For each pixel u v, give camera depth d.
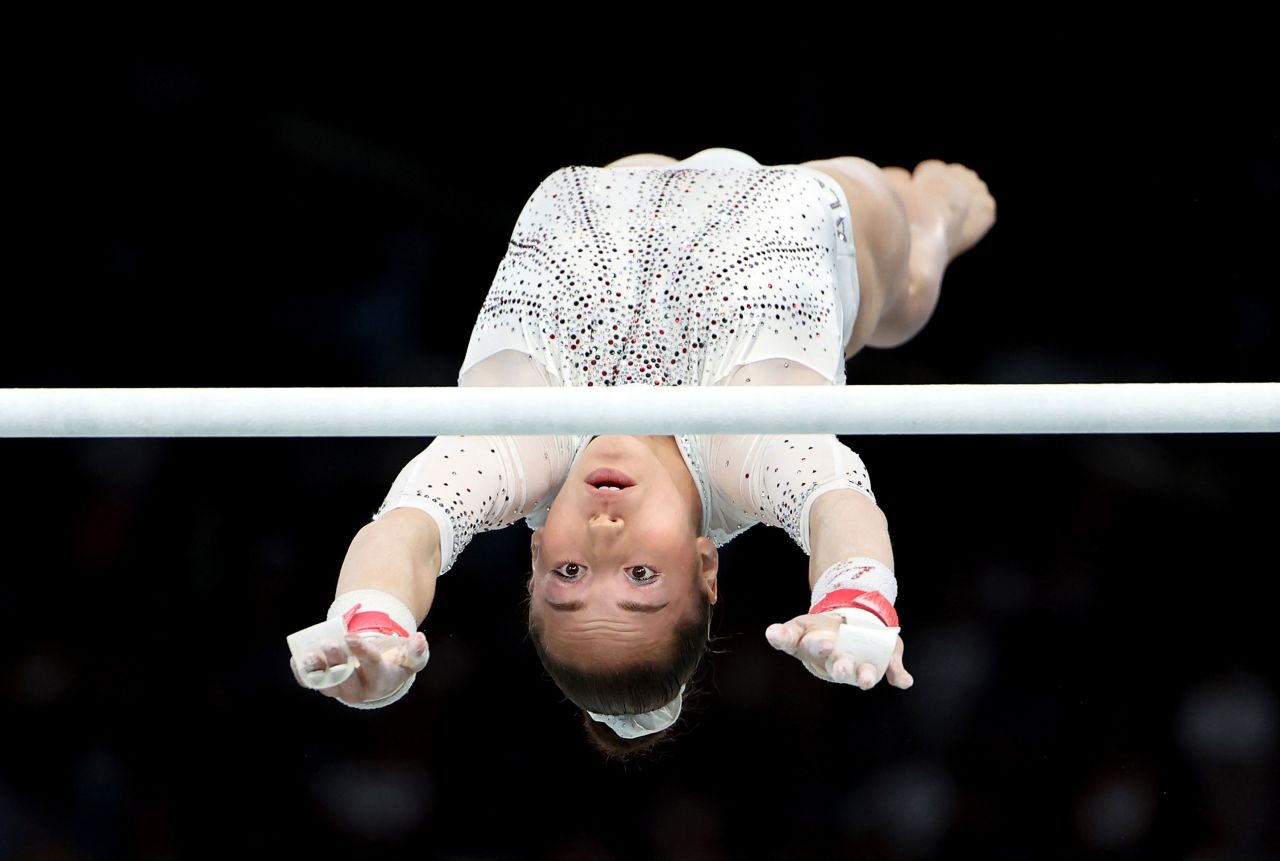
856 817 21.11
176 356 22.89
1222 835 21.16
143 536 21.83
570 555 10.97
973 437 23.25
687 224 12.55
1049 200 23.81
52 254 22.89
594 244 12.33
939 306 23.88
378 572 10.14
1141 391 8.80
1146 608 22.59
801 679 21.80
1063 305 23.75
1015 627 22.52
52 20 23.00
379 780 20.88
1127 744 21.70
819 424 8.86
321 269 23.41
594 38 23.98
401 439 22.56
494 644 21.55
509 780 20.98
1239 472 23.11
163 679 21.22
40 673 21.14
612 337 11.83
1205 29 23.50
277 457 22.33
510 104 24.05
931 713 21.84
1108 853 21.11
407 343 23.25
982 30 23.75
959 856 21.03
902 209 15.38
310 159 23.61
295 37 23.67
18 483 21.81
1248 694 21.95
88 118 23.12
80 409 8.78
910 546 23.02
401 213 23.75
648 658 11.15
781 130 23.95
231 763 20.86
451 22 23.91
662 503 11.05
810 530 10.57
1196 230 23.58
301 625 21.61
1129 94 23.69
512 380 11.91
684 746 21.28
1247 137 23.47
